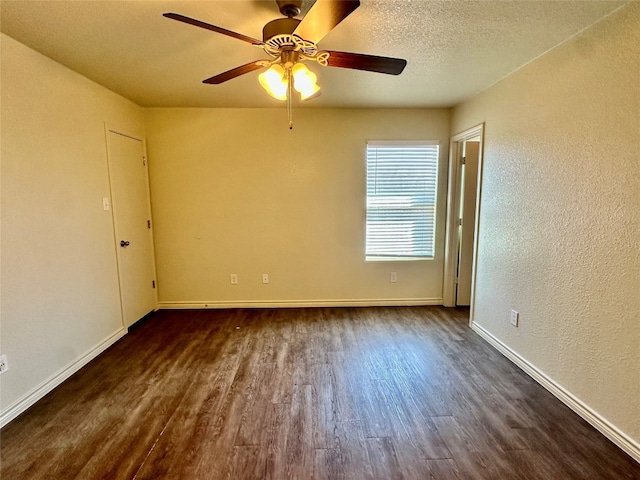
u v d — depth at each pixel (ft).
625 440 5.40
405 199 12.16
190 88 9.35
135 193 10.85
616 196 5.45
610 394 5.67
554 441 5.65
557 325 6.83
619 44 5.32
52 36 6.28
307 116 11.60
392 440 5.70
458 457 5.32
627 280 5.32
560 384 6.79
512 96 8.11
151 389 7.25
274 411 6.49
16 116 6.47
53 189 7.39
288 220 12.12
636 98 5.08
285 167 11.82
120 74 8.26
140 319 11.15
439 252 12.49
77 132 8.16
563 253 6.62
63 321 7.67
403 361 8.44
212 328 10.61
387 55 7.11
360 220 12.18
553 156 6.82
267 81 5.94
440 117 11.69
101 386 7.38
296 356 8.73
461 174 11.98
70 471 5.08
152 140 11.53
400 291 12.65
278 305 12.52
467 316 11.57
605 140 5.62
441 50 6.89
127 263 10.39
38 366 6.95
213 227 12.07
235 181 11.84
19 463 5.23
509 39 6.39
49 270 7.27
